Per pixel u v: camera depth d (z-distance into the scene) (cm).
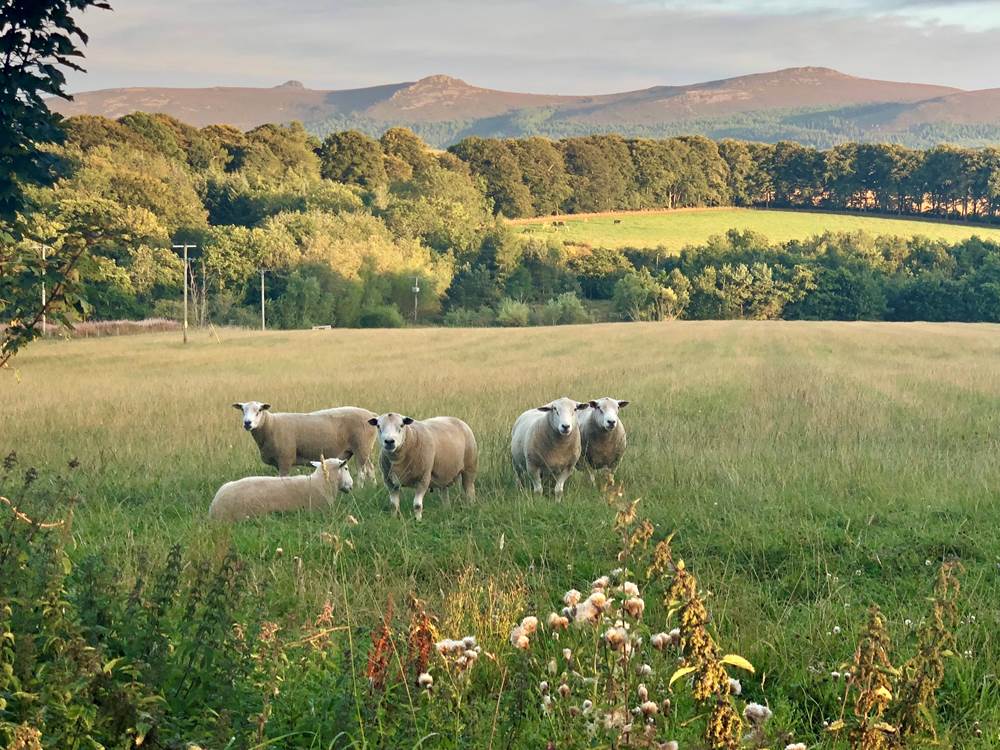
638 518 1029
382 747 501
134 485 1303
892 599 802
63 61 1109
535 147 17238
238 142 15238
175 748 469
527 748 511
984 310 10488
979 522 1021
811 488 1192
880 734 436
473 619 684
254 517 1135
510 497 1246
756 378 2855
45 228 5828
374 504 1213
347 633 668
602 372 3111
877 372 3067
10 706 445
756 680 653
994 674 630
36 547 544
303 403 2158
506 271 11769
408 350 4719
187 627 572
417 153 16712
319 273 9606
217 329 7356
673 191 18300
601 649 595
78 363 3828
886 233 14975
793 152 18350
